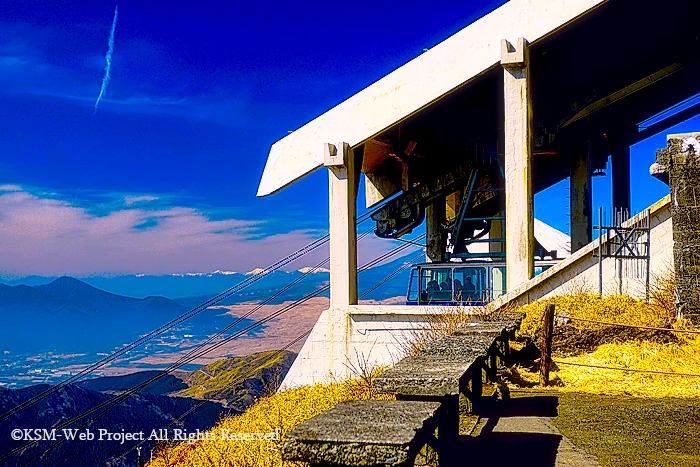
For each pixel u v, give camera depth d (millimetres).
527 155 23422
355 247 27000
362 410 5180
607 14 27219
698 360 14703
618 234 20594
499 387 12148
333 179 26938
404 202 35531
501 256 33844
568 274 21297
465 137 34125
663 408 10781
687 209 17031
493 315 17672
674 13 28547
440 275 30312
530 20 23828
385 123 26312
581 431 9250
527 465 7602
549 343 13547
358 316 25359
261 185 28719
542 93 34406
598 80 33781
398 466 4223
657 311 17922
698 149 17062
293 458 4395
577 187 37125
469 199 34156
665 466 7516
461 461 7355
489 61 24438
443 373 6273
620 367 14586
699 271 16859
